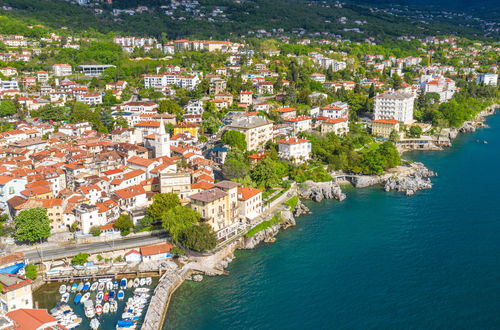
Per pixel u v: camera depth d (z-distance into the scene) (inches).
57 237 6825.8
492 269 6269.7
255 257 6791.3
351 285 5994.1
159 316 5191.9
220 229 7007.9
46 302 5521.7
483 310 5413.4
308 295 5787.4
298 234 7559.1
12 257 5846.5
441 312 5403.5
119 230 6988.2
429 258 6624.0
